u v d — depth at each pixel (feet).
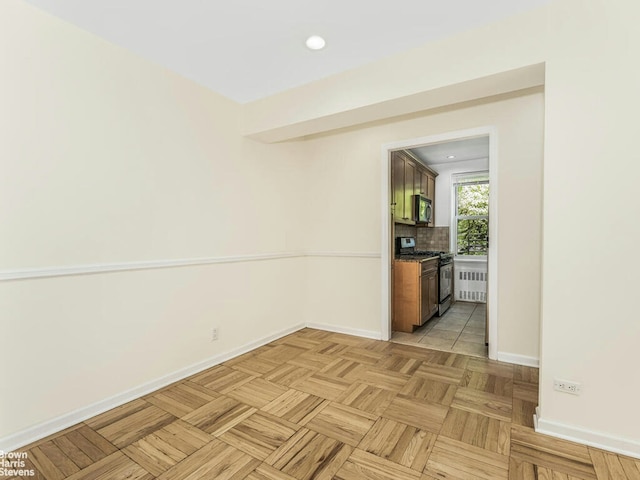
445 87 6.95
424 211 16.56
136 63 7.23
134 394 7.14
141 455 5.30
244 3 6.21
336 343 10.88
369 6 6.31
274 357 9.62
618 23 5.25
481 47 6.52
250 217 10.33
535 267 8.75
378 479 4.77
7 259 5.37
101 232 6.61
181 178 8.21
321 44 7.65
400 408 6.74
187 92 8.36
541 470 4.90
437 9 6.44
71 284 6.16
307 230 12.76
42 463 5.10
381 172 11.09
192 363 8.46
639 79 5.12
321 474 4.88
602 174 5.35
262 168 10.80
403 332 12.27
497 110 9.16
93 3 6.14
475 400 7.04
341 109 8.30
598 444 5.39
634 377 5.19
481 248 18.33
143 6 6.28
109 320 6.73
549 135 5.71
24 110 5.53
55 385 5.93
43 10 5.95
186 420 6.31
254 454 5.33
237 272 9.85
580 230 5.50
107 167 6.69
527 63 6.03
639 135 5.13
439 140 10.02
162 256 7.77
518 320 9.00
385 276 11.16
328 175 12.22
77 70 6.23
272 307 11.18
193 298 8.51
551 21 5.74
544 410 5.83
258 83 9.72
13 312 5.44
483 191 18.25
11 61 5.39
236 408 6.75
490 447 5.45
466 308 16.63
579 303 5.52
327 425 6.14
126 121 7.03
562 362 5.66
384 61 7.68
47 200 5.82
